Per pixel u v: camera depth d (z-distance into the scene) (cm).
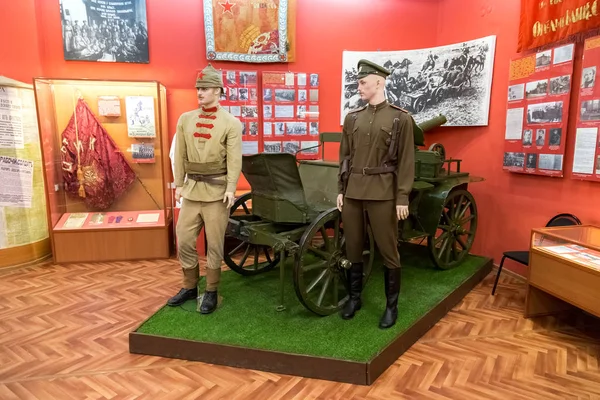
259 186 286
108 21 423
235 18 438
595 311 241
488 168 402
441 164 354
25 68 397
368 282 338
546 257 274
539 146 338
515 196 373
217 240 270
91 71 429
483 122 399
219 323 259
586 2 290
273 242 265
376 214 247
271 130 462
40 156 404
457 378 223
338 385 216
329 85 468
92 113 417
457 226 371
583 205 310
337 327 255
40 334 267
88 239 402
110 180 432
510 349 254
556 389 214
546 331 277
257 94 457
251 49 447
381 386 216
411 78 447
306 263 377
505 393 211
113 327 277
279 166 262
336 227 276
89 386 214
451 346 257
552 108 324
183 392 210
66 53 420
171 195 453
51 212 396
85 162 423
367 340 238
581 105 300
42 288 342
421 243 456
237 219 325
